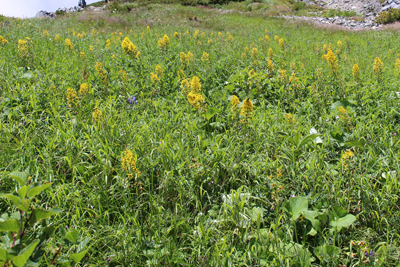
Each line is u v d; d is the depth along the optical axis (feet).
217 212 8.29
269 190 8.94
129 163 8.48
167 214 7.92
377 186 9.41
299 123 13.10
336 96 16.48
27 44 21.38
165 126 12.12
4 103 12.89
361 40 44.88
